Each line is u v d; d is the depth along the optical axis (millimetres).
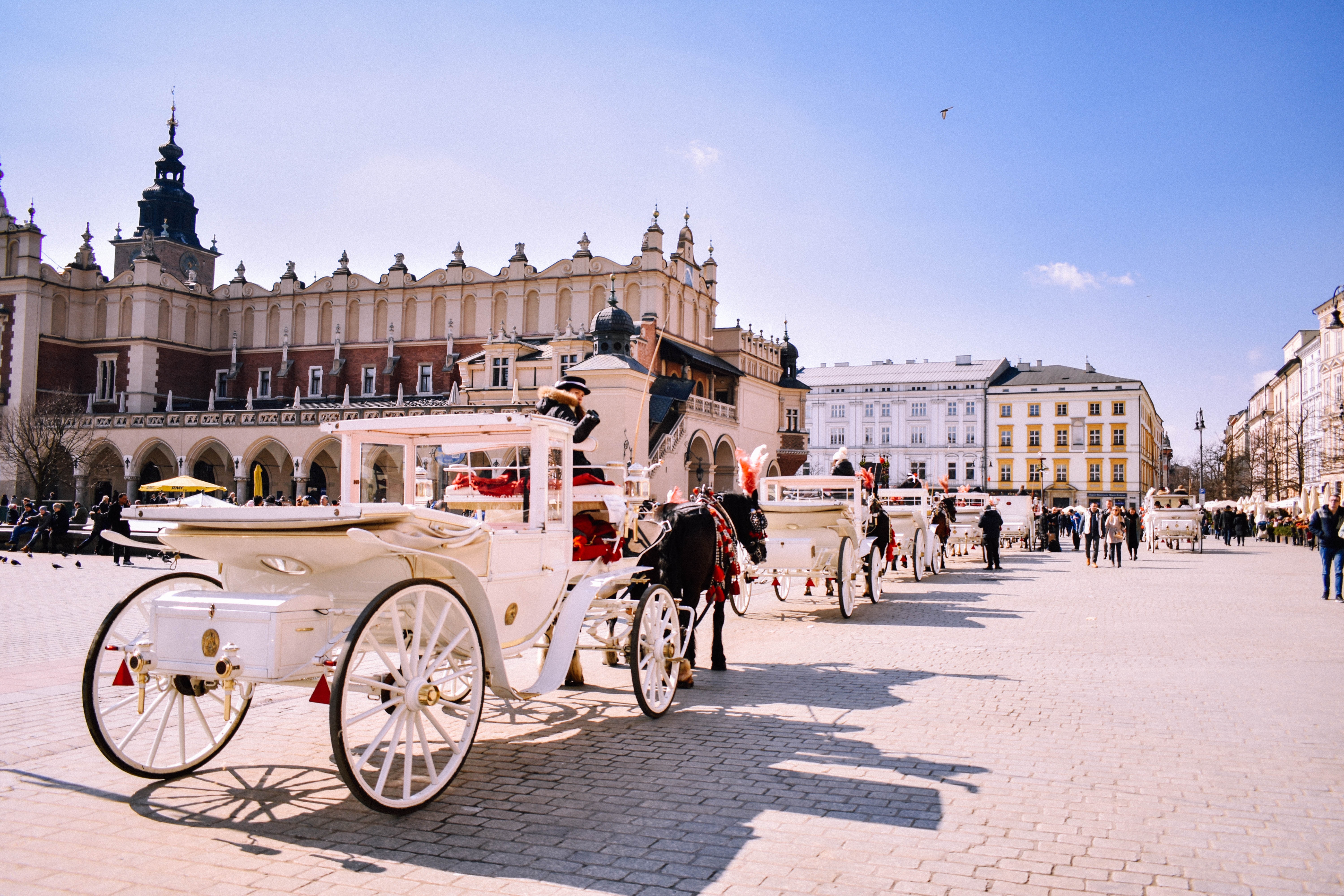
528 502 7441
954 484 94000
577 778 6090
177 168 77375
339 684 4777
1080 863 4625
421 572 5703
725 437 52062
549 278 55938
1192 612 16094
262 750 6734
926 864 4609
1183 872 4516
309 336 63312
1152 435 108438
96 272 64062
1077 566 29406
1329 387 68438
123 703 5828
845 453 17141
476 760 6543
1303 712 8039
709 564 9172
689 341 55531
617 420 39625
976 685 9289
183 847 4809
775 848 4824
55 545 33312
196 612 5238
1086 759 6543
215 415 52594
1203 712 8062
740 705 8367
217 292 66312
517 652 6699
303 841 4898
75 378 63125
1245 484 72875
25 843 4855
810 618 15125
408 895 4219
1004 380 96625
